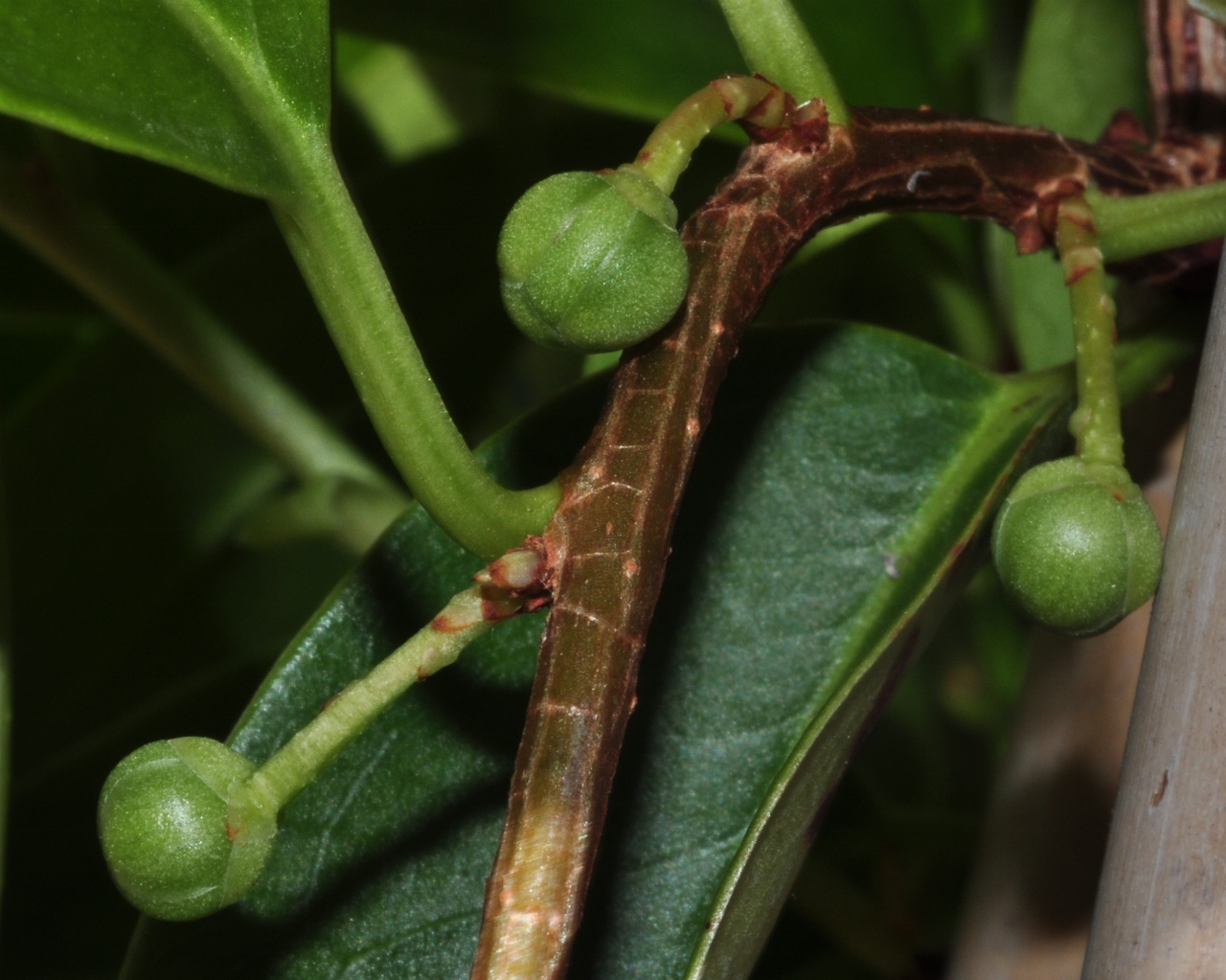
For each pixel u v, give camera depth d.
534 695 0.24
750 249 0.25
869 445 0.27
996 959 0.28
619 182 0.24
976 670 0.44
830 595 0.27
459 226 0.36
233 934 0.26
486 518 0.24
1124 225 0.26
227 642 0.39
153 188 0.38
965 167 0.26
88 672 0.36
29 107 0.24
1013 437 0.27
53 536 0.36
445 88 0.41
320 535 0.33
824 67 0.25
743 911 0.25
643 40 0.30
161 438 0.36
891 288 0.38
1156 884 0.24
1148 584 0.25
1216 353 0.24
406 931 0.26
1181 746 0.24
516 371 0.43
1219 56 0.27
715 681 0.26
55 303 0.40
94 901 0.30
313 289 0.24
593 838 0.24
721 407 0.27
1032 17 0.29
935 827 0.34
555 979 0.24
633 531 0.24
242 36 0.25
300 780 0.24
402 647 0.24
